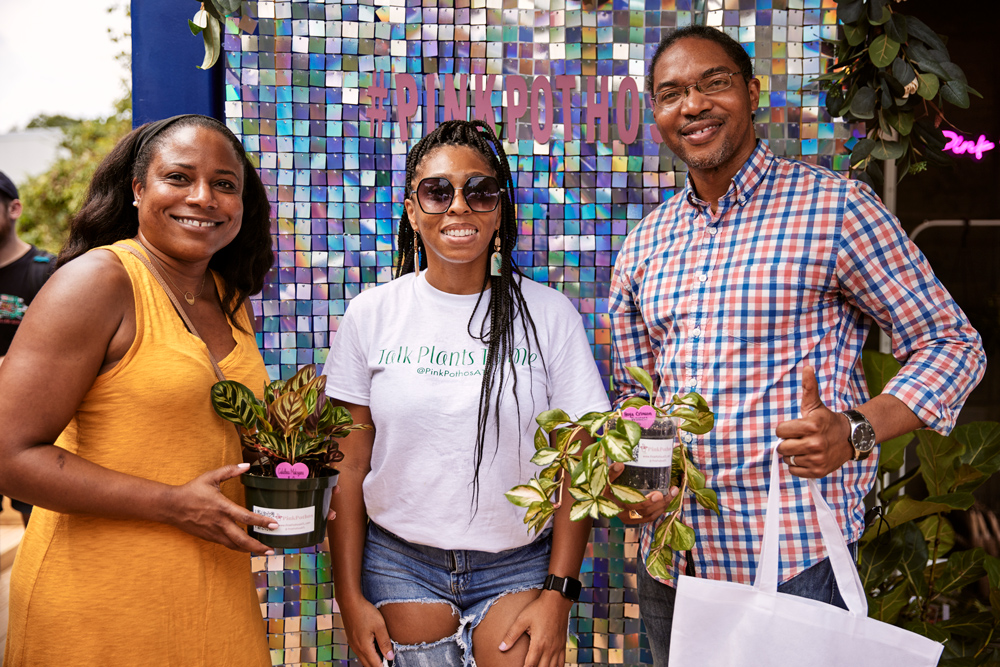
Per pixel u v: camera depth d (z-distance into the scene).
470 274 1.61
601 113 2.09
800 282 1.51
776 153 2.08
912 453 2.36
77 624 1.21
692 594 1.35
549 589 1.53
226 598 1.34
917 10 2.34
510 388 1.54
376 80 2.06
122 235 1.43
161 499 1.20
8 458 1.13
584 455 1.34
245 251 1.57
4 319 3.12
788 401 1.51
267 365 2.09
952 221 2.37
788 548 1.49
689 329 1.60
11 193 3.11
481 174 1.53
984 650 1.87
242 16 2.02
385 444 1.56
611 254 2.12
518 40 2.08
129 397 1.24
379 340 1.62
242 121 2.04
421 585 1.56
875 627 1.27
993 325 2.36
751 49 2.07
